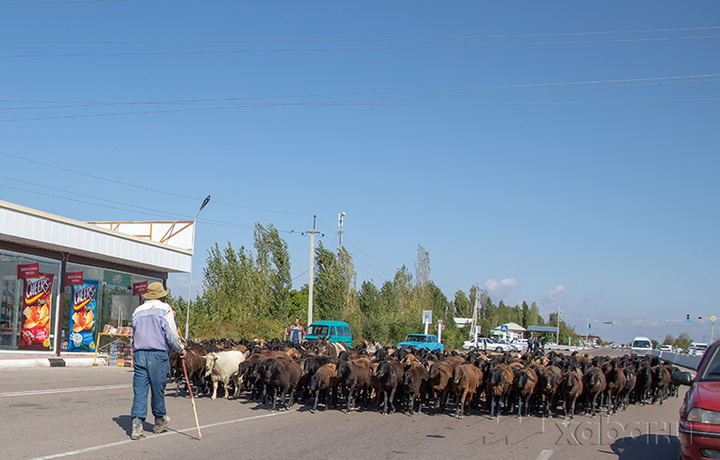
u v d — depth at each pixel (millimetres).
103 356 23906
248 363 13578
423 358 17812
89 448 7797
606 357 21375
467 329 70000
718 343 8852
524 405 14977
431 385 13859
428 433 10859
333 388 14070
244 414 11914
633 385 16547
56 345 23953
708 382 8141
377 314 53719
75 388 14320
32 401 11742
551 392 14070
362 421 11977
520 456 9016
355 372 13211
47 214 21688
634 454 9688
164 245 29016
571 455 9344
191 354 14453
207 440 8844
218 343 21125
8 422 9312
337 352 21969
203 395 14914
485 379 14758
